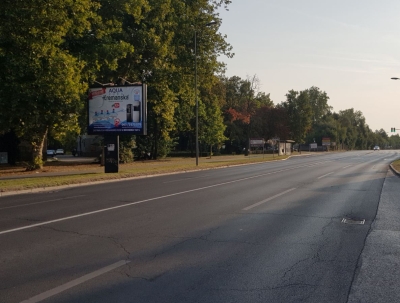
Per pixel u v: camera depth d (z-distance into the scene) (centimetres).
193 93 4312
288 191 1820
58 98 2566
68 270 670
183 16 3853
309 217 1168
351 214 1226
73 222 1076
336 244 856
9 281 616
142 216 1167
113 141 2873
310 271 674
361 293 580
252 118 8750
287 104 10312
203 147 7550
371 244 859
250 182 2280
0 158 3988
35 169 3100
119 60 3541
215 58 4188
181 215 1186
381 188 1970
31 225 1037
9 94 2442
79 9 2495
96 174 2727
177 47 3941
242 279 630
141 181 2439
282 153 8250
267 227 1022
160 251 789
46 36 2334
